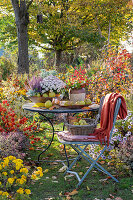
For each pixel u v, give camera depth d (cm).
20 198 228
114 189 269
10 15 1873
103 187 276
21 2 1227
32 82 352
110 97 291
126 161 319
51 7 1534
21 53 1266
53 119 676
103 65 579
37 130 552
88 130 288
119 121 360
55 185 287
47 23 1659
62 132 313
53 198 253
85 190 271
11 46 2056
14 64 1384
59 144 459
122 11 1552
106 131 284
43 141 480
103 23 1736
